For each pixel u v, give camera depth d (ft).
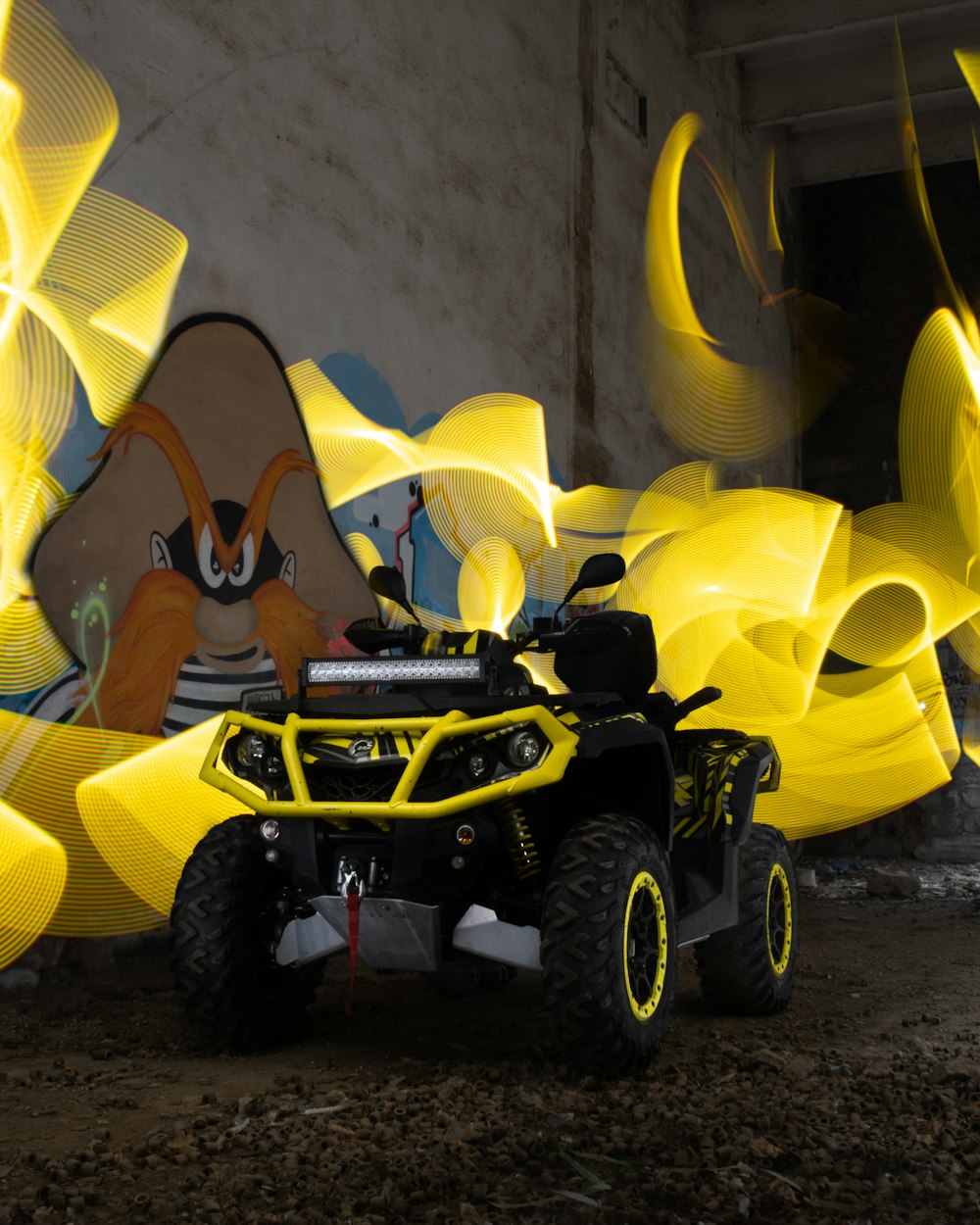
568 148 36.86
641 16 44.01
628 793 12.94
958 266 60.59
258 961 12.59
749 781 14.32
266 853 12.16
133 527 18.53
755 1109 10.07
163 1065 11.80
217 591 20.30
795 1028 14.32
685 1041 13.29
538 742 11.20
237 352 21.13
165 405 19.35
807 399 61.41
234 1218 7.51
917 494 59.31
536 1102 10.10
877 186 62.54
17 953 16.22
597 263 38.55
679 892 13.85
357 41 25.53
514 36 33.55
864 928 25.70
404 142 27.30
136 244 18.94
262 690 21.13
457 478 28.96
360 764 11.62
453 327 29.07
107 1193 7.99
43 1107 10.16
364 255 25.32
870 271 62.03
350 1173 8.38
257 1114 9.91
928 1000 16.61
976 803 48.55
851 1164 8.75
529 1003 15.17
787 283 60.90
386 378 25.94
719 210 51.62
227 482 20.68
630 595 39.88
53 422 17.17
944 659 52.75
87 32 18.28
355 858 11.59
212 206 20.72
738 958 14.73
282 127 22.81
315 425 23.22
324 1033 13.33
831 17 48.88
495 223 31.65
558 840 12.89
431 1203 7.88
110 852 17.85
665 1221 7.63
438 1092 10.48
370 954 11.80
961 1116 10.02
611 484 38.63
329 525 23.53
